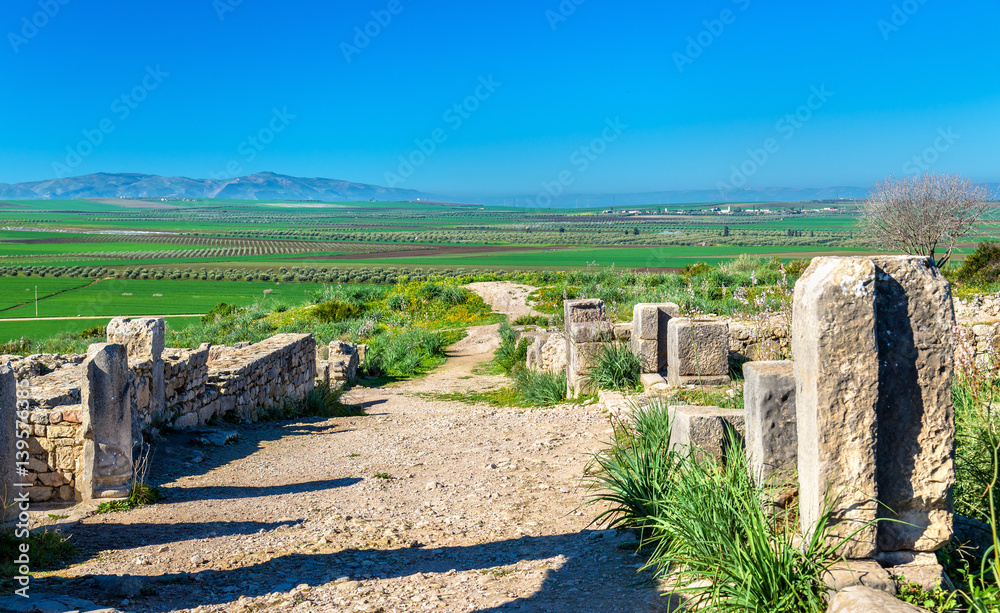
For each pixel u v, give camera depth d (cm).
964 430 509
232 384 1336
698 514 416
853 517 368
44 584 483
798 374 394
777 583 357
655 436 658
